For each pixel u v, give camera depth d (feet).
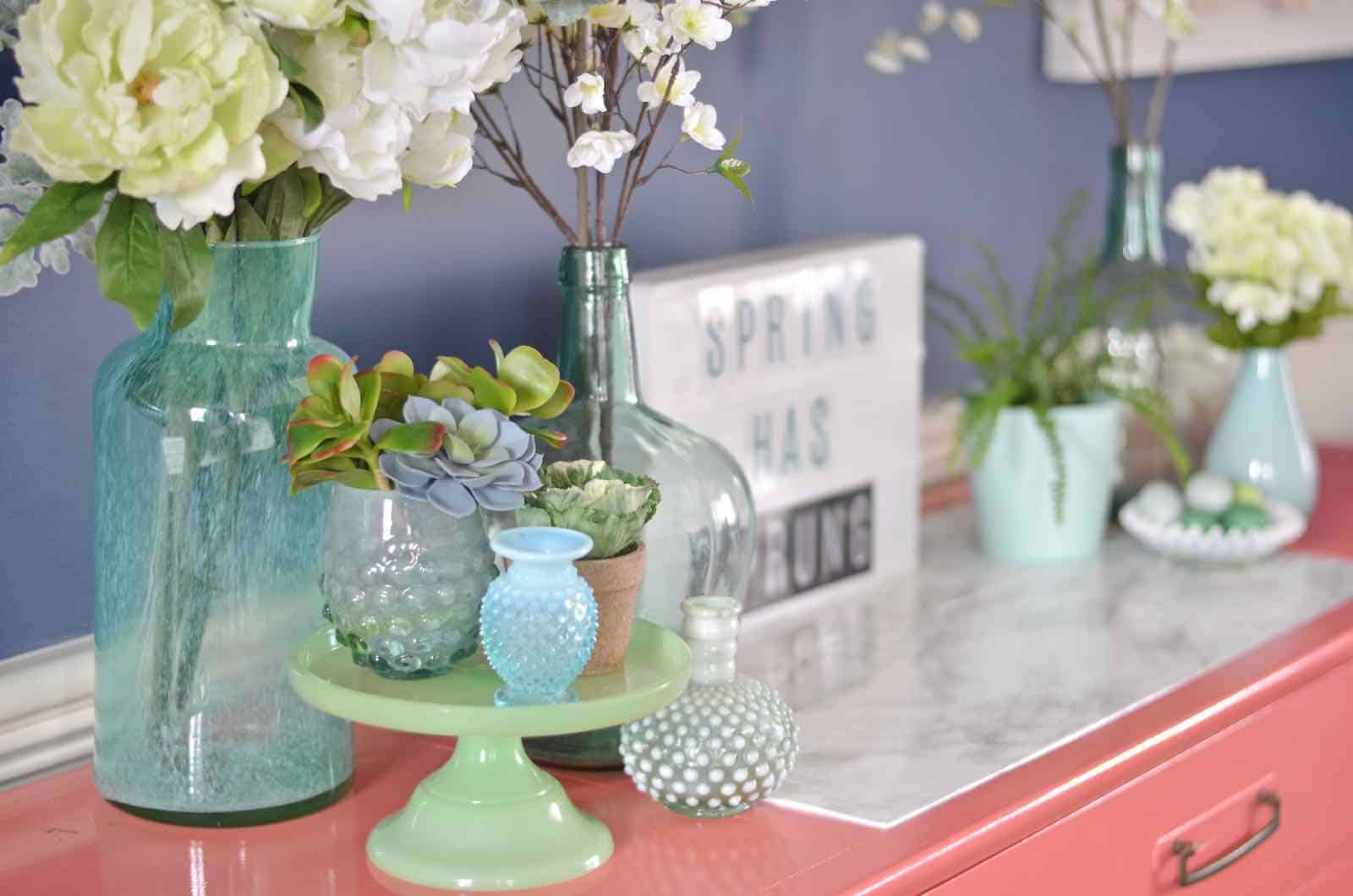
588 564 3.81
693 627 4.04
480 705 3.63
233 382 3.77
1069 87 7.55
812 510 5.71
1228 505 6.26
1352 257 6.50
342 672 3.89
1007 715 4.74
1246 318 6.35
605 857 3.80
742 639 5.44
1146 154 6.42
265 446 3.78
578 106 4.29
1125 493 6.64
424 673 3.85
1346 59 8.90
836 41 6.34
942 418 7.11
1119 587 5.97
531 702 3.66
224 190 3.35
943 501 7.06
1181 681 5.01
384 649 3.78
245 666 3.85
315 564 3.92
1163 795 4.66
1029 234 7.49
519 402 3.86
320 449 3.58
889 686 5.00
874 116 6.57
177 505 3.76
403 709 3.56
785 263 5.49
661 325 5.08
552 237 5.42
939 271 7.02
